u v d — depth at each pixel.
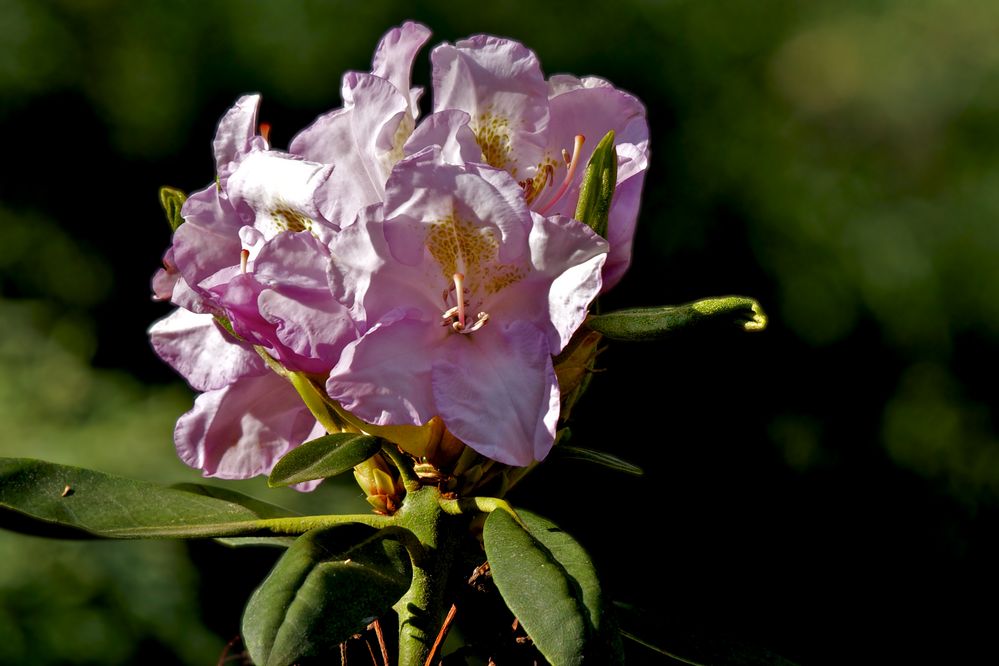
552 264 1.54
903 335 8.44
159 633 5.47
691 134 8.67
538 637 1.36
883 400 8.36
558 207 1.67
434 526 1.63
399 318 1.52
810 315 8.33
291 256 1.50
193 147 8.37
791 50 9.20
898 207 8.81
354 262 1.50
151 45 8.35
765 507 8.05
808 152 8.89
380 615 1.46
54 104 8.28
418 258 1.54
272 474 1.53
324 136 1.59
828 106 9.09
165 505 1.65
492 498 1.59
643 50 8.75
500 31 8.53
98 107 8.35
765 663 1.76
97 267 8.20
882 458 8.26
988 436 8.44
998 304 8.52
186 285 1.60
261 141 1.62
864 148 8.98
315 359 1.52
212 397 1.74
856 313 8.41
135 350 8.01
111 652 5.46
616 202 1.66
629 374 7.95
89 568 5.54
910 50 9.35
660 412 7.96
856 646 7.96
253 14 8.26
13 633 5.43
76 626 5.46
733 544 7.88
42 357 6.91
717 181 8.53
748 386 8.16
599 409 7.87
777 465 8.12
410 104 1.67
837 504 8.15
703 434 7.99
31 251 8.12
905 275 8.51
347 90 1.62
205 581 5.57
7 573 5.52
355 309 1.51
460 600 1.74
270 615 1.41
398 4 8.34
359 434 1.59
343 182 1.58
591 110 1.69
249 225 1.61
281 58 8.20
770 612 7.91
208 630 5.54
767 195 8.52
